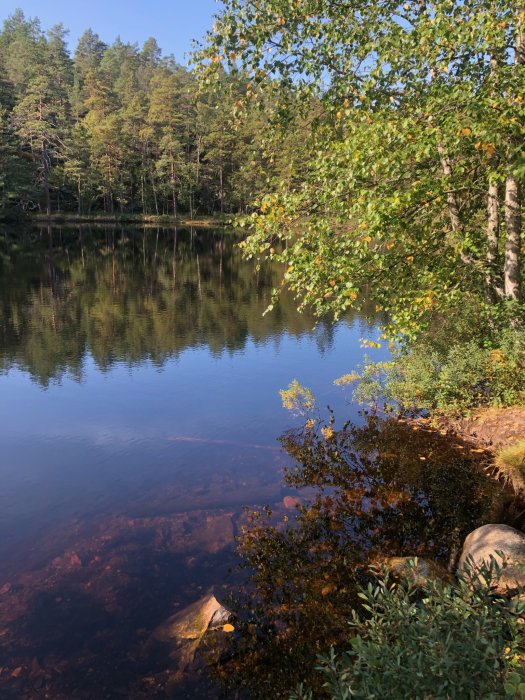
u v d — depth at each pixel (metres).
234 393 10.89
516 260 8.44
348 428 8.84
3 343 14.84
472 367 8.69
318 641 4.14
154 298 22.38
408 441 8.07
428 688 1.97
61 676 3.84
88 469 7.35
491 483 6.55
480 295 9.44
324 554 5.33
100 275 28.31
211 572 5.06
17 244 42.38
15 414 9.62
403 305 8.69
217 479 7.06
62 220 67.44
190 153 80.69
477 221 10.22
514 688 1.75
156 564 5.20
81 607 4.57
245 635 4.22
